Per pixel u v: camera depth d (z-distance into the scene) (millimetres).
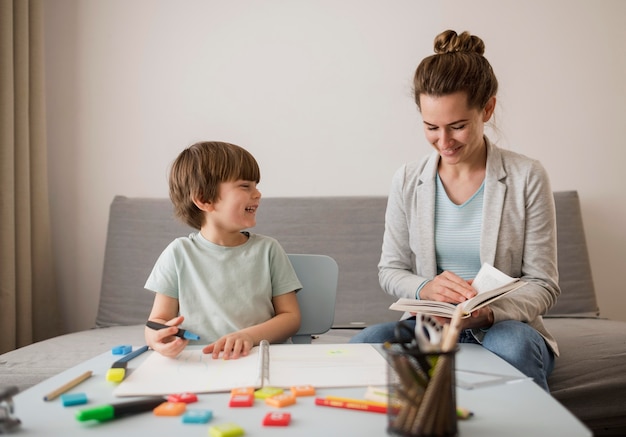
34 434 717
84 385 913
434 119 1359
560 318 2170
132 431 725
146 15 2467
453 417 688
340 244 2254
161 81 2473
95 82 2471
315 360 1015
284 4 2465
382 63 2461
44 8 2461
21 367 1604
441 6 2453
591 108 2475
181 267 1417
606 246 2486
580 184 2482
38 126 2338
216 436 692
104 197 2480
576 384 1583
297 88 2473
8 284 2156
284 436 699
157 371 964
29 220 2277
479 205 1476
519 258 1466
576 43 2469
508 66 2471
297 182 2477
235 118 2477
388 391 714
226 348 1056
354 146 2471
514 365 1131
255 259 1441
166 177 2477
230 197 1411
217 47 2471
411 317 1448
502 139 2477
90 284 2490
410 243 1576
